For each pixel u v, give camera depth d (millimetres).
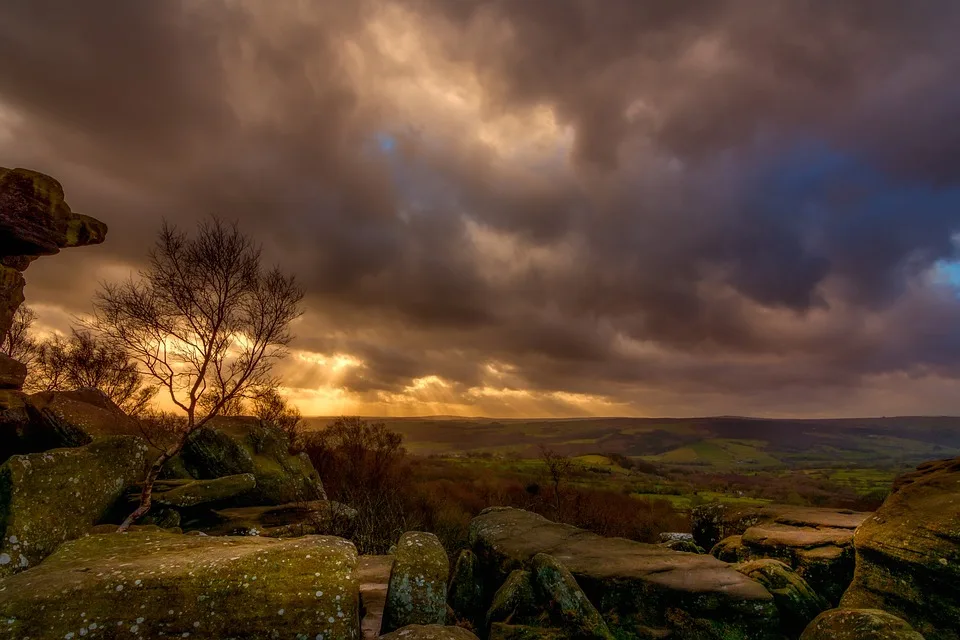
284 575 6781
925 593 8219
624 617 9578
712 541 15891
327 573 6926
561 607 8984
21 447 15055
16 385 17891
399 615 8016
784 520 13852
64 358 24391
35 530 9820
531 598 9461
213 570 6734
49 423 14523
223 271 13555
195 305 13383
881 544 9031
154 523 12547
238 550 7703
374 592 9469
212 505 15484
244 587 6551
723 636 8914
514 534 13203
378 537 18031
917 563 8289
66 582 6516
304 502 17891
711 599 9258
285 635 6215
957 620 7730
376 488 23891
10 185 17719
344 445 28906
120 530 10719
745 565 10695
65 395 17094
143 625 6082
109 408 18109
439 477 45781
